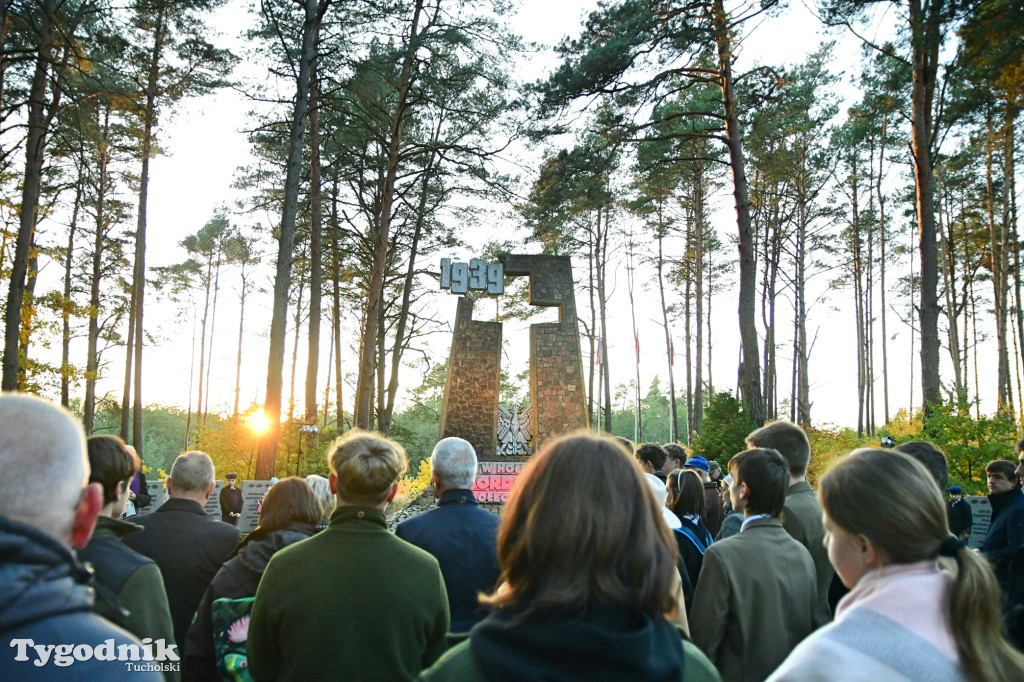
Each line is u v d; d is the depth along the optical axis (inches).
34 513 47.0
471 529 134.6
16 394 51.6
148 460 1950.1
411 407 1396.4
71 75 656.4
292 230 641.6
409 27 732.0
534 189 755.4
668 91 641.6
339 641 96.9
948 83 648.4
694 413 1359.5
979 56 502.3
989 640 60.2
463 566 130.8
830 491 70.0
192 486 144.0
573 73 611.5
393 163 800.9
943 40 510.6
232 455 758.5
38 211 618.5
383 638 98.4
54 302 619.5
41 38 588.4
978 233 1133.7
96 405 1170.0
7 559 43.2
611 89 624.7
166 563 133.8
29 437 48.3
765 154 969.5
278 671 101.5
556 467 57.4
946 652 59.2
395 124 785.6
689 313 1350.9
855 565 68.8
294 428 638.5
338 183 935.7
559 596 51.5
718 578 119.1
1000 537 213.9
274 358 618.8
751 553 120.2
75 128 665.6
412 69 739.4
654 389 3125.0
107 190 1003.3
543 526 54.5
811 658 60.4
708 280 1407.5
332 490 114.8
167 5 648.4
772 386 1153.4
